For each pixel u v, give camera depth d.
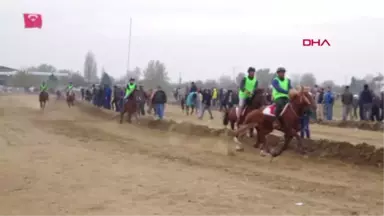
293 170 12.49
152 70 61.44
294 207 8.59
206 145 16.73
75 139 17.48
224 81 68.81
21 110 34.78
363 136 19.84
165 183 10.27
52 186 9.83
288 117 13.03
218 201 8.83
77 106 39.69
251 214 8.03
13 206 8.37
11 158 12.84
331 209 8.52
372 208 8.71
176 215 7.86
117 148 15.52
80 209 8.20
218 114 34.59
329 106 26.11
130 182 10.30
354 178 11.59
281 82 13.49
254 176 11.49
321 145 14.62
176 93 52.16
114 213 7.95
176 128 21.09
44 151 14.20
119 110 32.06
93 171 11.37
